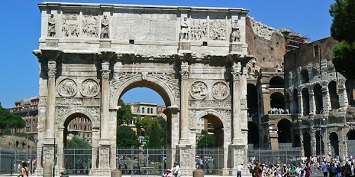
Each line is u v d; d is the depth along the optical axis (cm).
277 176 5391
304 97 9631
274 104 10931
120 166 6806
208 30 5966
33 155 6009
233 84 5850
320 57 9162
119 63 5781
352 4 3966
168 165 5812
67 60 5759
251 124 10944
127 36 5844
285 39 12519
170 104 5900
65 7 5781
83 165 5981
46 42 5641
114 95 5734
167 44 5875
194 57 5856
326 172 5241
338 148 8575
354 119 8369
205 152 6234
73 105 5712
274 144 9519
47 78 5684
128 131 15175
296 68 9806
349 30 4009
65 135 5894
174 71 5866
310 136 9169
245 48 5938
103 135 5588
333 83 9019
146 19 5903
